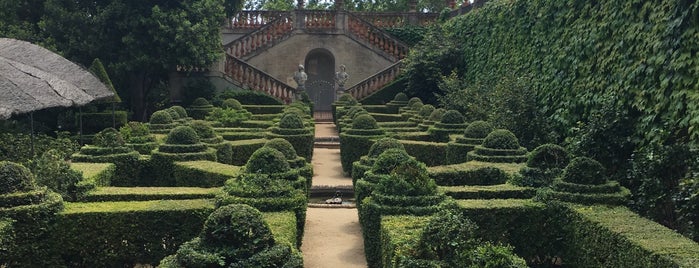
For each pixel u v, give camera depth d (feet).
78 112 71.92
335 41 112.68
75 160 43.19
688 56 33.37
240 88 97.86
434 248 20.86
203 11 87.25
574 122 46.78
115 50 84.17
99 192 32.65
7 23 82.53
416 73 97.09
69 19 80.69
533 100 52.21
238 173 35.86
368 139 58.75
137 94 91.50
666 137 33.60
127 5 81.05
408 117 82.53
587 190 29.78
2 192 28.22
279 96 101.40
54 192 30.55
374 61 113.39
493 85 75.00
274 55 111.75
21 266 27.66
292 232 26.45
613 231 24.47
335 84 112.98
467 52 92.32
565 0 53.98
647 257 21.94
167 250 29.17
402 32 115.75
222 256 20.36
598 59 44.65
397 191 30.07
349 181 56.08
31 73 54.85
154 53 84.33
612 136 36.32
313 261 32.45
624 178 34.50
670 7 35.73
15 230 27.40
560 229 29.07
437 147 53.72
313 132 65.77
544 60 56.13
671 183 30.45
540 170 33.45
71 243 28.48
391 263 23.84
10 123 60.18
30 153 53.47
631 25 40.40
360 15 120.47
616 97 40.09
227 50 108.68
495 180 38.40
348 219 41.98
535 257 29.40
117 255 28.86
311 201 49.80
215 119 75.56
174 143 45.37
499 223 28.91
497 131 43.60
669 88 34.63
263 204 29.94
